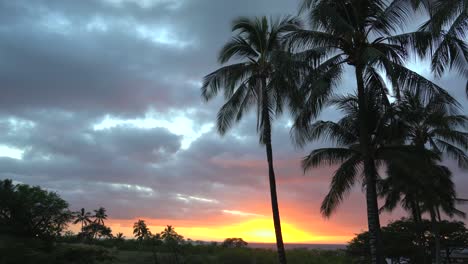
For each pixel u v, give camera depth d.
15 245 43.78
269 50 23.36
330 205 22.61
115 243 82.19
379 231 19.30
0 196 48.84
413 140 29.89
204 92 23.97
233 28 24.00
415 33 17.34
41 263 44.25
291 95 19.97
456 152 31.34
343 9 19.25
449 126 29.36
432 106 22.05
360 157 21.56
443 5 12.31
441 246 47.28
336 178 22.16
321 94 17.91
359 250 51.75
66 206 52.91
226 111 23.91
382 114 21.61
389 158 20.67
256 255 50.09
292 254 50.91
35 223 50.59
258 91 23.08
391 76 17.42
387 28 18.75
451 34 13.58
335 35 18.50
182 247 57.22
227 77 23.53
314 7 17.77
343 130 23.16
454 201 32.75
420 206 37.50
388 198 36.72
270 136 22.84
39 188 52.12
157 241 58.22
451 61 14.43
